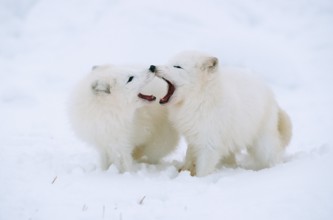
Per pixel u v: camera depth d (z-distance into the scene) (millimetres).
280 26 49156
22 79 33812
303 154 15875
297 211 9961
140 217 10133
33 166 13812
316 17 51250
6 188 11594
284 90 31953
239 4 54375
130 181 12672
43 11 52625
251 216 9914
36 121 23281
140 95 14211
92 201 10992
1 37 45156
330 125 22703
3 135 19375
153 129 14984
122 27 44031
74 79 34562
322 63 37344
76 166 14281
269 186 11562
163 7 48594
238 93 14195
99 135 13570
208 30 43281
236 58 35844
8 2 53281
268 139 15109
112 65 14789
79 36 45438
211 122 13695
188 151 14734
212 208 10531
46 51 42125
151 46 39188
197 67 13891
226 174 13766
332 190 10828
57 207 10547
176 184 12375
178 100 14062
